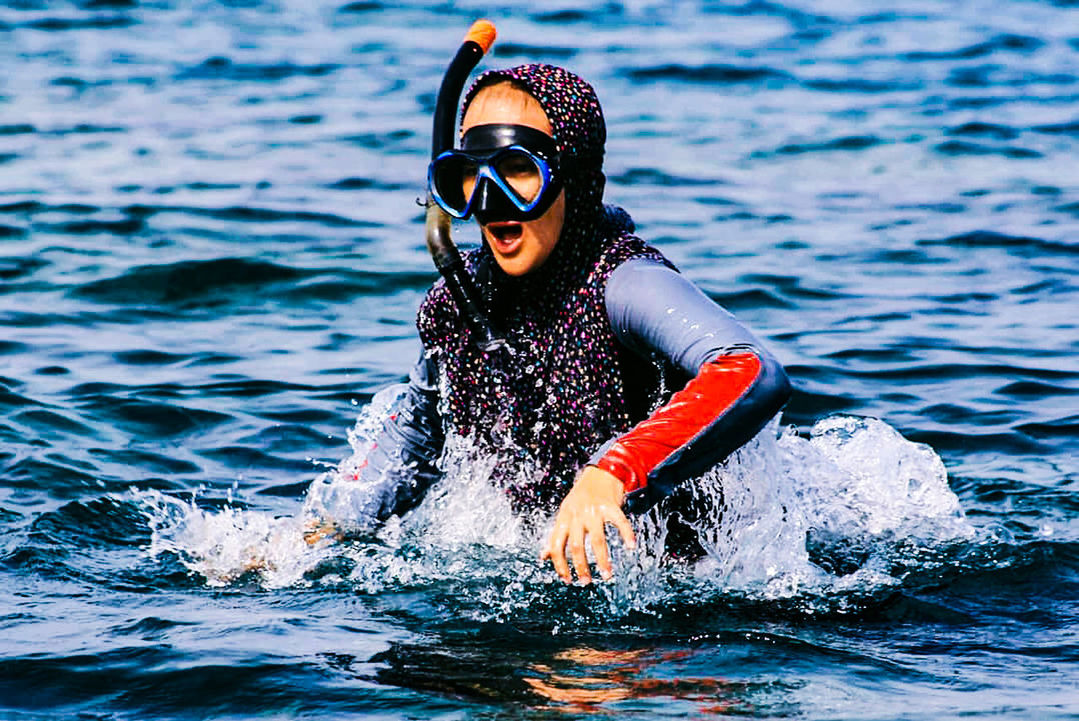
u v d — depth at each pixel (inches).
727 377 278.2
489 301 318.7
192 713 253.8
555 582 324.8
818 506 368.2
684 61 1205.1
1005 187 832.9
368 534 353.4
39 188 804.6
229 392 498.6
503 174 300.7
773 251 700.7
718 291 633.0
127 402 480.4
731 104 1066.7
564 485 326.0
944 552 350.3
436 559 337.7
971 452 445.1
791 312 605.9
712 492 322.3
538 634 294.8
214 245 696.4
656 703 254.8
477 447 332.8
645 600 314.7
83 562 344.8
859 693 261.0
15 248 689.0
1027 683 268.5
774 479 328.2
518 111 300.0
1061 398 493.7
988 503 395.9
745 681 266.8
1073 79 1147.3
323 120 1001.5
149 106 1042.1
